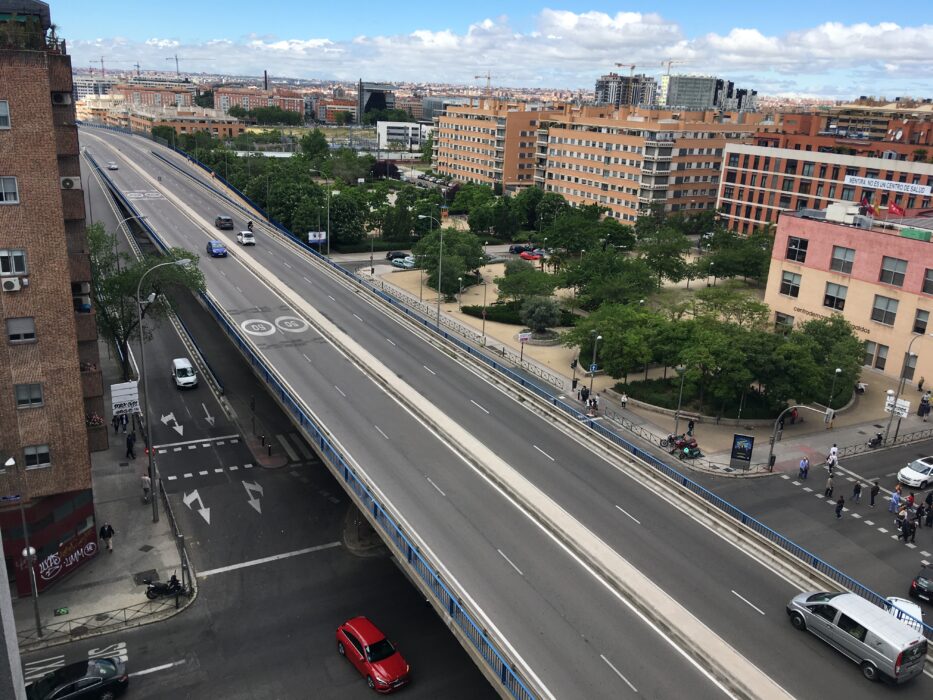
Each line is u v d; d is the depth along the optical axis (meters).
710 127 152.25
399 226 133.38
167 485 50.38
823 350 64.06
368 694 33.12
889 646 28.78
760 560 37.53
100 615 37.34
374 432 48.81
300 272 93.56
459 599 31.91
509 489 42.41
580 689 27.38
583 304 91.25
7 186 34.41
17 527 37.59
